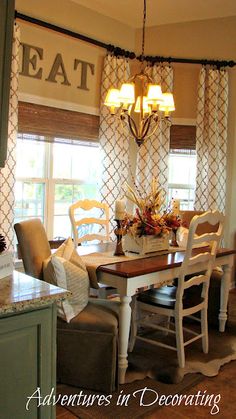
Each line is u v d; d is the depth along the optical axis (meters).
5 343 1.45
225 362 2.85
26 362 1.51
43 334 1.56
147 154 4.55
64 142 4.06
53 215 4.16
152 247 3.01
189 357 2.91
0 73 1.75
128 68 4.52
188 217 3.80
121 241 2.91
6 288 1.61
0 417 1.44
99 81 4.36
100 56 4.36
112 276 2.51
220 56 4.55
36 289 1.61
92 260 2.73
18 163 3.84
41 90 3.83
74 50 4.10
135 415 2.21
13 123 3.43
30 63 3.72
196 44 4.59
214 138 4.50
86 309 2.52
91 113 4.30
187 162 4.80
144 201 3.04
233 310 3.96
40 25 3.74
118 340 2.47
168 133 4.58
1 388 1.44
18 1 3.59
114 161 4.39
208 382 2.58
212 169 4.53
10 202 3.45
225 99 4.54
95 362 2.41
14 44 3.42
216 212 2.77
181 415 2.22
